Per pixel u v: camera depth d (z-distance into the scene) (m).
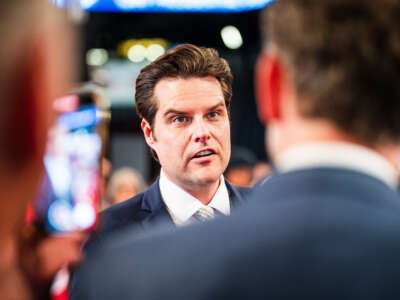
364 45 0.57
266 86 0.65
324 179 0.56
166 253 0.56
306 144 0.60
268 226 0.54
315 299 0.49
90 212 1.17
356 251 0.51
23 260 0.46
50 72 0.40
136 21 6.69
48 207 0.50
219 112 1.47
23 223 0.45
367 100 0.57
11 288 0.46
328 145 0.59
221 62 1.51
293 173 0.58
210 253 0.54
